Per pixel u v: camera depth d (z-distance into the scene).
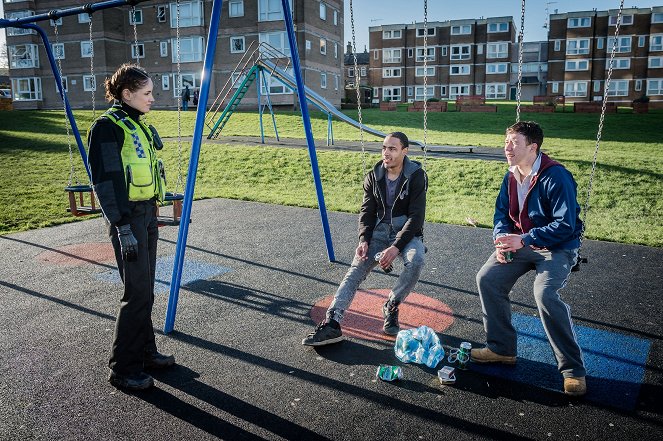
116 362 3.19
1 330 4.14
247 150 15.88
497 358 3.51
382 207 4.07
